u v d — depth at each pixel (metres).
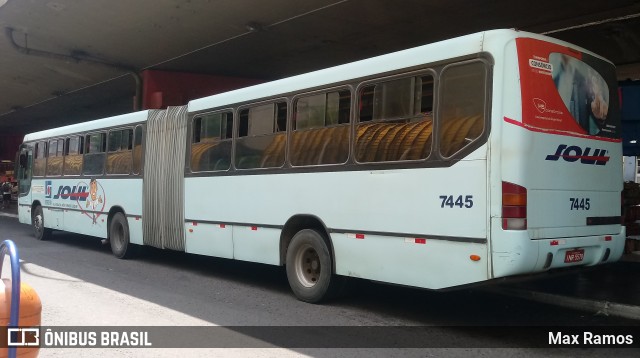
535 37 5.89
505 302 7.94
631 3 11.93
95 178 13.02
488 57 5.70
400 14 13.09
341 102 7.30
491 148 5.57
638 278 8.79
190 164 10.02
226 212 9.10
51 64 20.45
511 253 5.41
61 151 14.84
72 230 14.06
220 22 14.35
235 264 11.51
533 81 5.75
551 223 5.76
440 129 6.07
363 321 6.85
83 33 16.14
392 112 6.62
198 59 18.12
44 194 15.62
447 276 5.89
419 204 6.20
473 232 5.66
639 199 11.63
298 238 7.81
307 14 13.39
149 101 19.38
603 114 6.59
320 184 7.46
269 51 16.89
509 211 5.46
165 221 10.57
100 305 7.64
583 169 6.20
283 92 8.18
